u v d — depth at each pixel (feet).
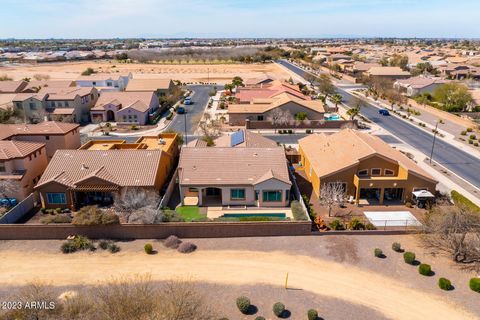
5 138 180.55
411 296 99.55
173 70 655.35
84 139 246.06
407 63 631.15
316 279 106.42
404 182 150.61
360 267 111.96
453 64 573.74
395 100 370.53
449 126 280.92
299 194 151.23
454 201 153.69
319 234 129.49
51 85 364.99
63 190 145.28
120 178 148.56
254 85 419.33
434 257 116.16
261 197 149.89
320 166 163.84
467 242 117.91
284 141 246.27
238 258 116.47
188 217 141.69
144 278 105.40
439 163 202.08
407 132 264.52
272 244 124.36
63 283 103.81
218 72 625.82
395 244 119.85
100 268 111.04
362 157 151.33
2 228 126.41
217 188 159.33
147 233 127.65
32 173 161.89
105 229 127.34
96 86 406.62
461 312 93.81
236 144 182.91
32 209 149.28
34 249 121.49
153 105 318.86
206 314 88.12
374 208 149.79
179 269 110.52
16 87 339.98
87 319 78.33
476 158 210.38
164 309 77.92
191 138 250.37
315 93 414.21
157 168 153.38
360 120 296.10
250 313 92.48
